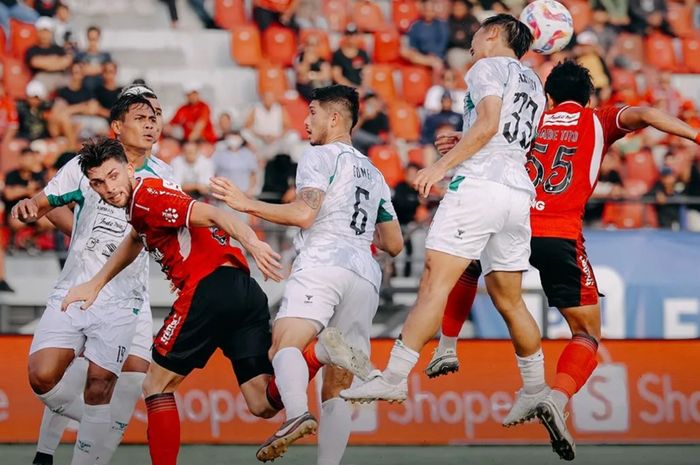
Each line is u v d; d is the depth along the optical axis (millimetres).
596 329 17797
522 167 16344
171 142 35375
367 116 36094
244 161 35000
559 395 16781
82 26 40750
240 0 41406
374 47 39781
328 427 17484
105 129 36156
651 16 41531
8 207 33062
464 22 39719
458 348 24484
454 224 15922
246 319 17156
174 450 16656
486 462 21625
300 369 15984
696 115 39000
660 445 24219
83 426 17891
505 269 16656
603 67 38406
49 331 17969
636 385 24531
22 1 38906
